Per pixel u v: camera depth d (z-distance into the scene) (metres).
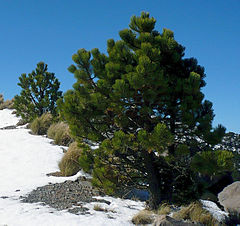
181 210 6.84
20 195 8.20
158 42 7.33
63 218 6.20
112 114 7.77
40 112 21.30
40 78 21.27
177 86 7.14
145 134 6.43
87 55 7.34
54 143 15.65
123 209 7.42
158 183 7.55
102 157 7.97
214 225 6.43
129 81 6.48
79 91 7.38
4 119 25.03
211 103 7.52
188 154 7.21
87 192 8.78
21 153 13.58
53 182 9.91
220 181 10.90
